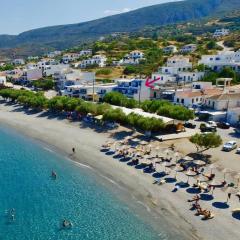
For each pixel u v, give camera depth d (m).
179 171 73.88
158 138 94.69
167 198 64.00
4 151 99.06
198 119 116.19
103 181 74.44
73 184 74.12
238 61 184.75
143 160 80.06
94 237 54.75
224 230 53.38
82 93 157.38
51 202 66.50
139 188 69.06
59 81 195.62
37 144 104.56
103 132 107.75
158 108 113.50
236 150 84.44
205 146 81.50
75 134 109.00
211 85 146.75
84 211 62.62
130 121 101.06
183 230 54.41
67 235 55.59
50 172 81.56
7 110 153.88
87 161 86.31
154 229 55.59
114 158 85.38
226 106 121.19
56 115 135.12
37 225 58.75
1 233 56.72
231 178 69.25
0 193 70.81
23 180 77.31
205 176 68.94
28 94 159.75
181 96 130.75
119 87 152.12
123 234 55.06
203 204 60.66
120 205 63.88
